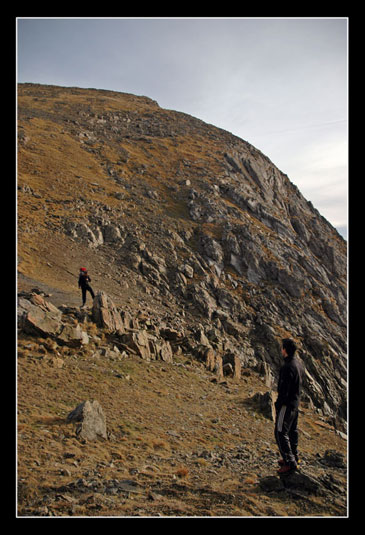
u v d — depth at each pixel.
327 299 44.94
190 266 39.56
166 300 33.47
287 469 6.45
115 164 58.03
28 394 10.33
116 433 9.66
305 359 34.97
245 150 83.75
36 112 72.44
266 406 16.20
